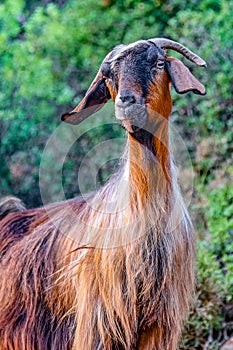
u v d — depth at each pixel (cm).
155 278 490
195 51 1134
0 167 1338
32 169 1327
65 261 538
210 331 825
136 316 498
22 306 570
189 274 519
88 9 1311
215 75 1113
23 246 586
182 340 793
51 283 549
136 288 491
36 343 558
